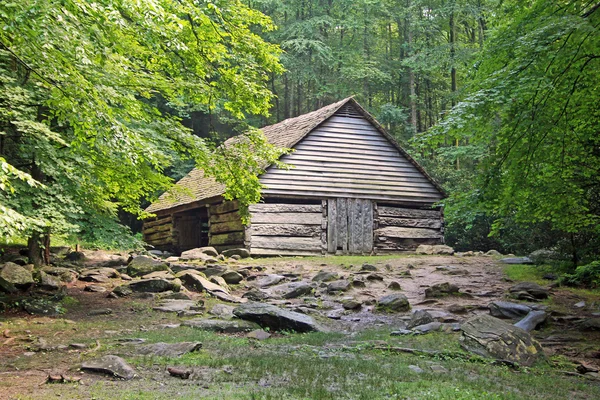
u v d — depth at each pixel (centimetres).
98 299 1388
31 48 893
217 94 1241
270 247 2330
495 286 1603
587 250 1593
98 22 854
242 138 1366
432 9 4291
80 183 1323
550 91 1146
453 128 1152
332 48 4697
